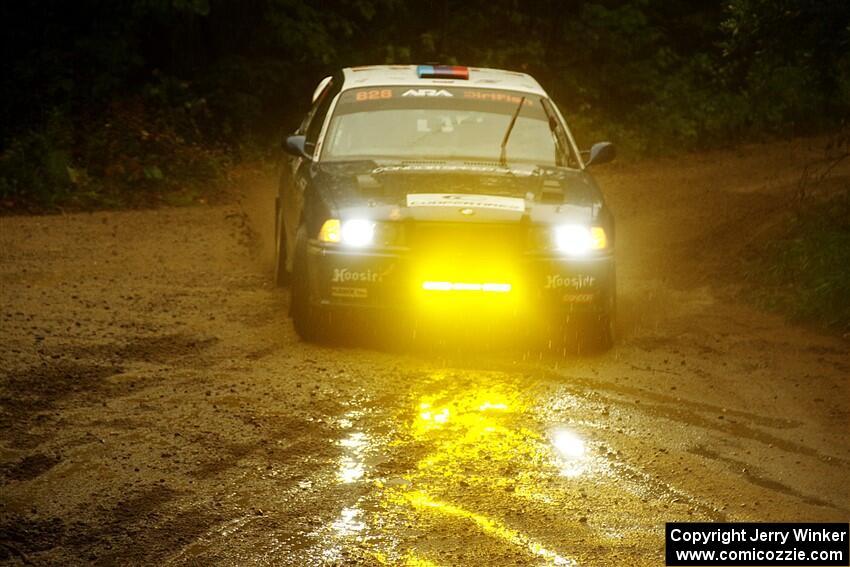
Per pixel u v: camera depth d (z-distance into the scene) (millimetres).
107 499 9812
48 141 29953
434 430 11680
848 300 16625
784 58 21062
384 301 14250
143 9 34844
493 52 43031
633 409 12555
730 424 12141
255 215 27531
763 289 18844
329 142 16672
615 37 45000
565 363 14391
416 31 43031
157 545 8969
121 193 29344
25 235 23469
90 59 35281
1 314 16031
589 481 10398
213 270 20125
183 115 34688
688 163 40969
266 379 13289
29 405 12148
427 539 9102
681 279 20281
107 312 16406
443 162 16141
